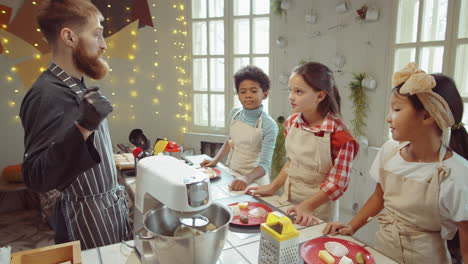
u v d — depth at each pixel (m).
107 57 2.99
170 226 0.88
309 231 1.06
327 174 1.36
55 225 1.21
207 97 3.18
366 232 2.29
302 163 1.39
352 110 2.39
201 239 0.74
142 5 3.02
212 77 3.15
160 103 3.24
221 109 3.19
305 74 1.27
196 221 0.84
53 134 0.91
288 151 1.48
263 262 0.82
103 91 3.04
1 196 2.92
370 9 2.13
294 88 1.31
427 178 1.00
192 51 3.14
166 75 3.19
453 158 0.97
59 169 0.82
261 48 2.92
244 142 1.83
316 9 2.49
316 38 2.53
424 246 1.02
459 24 1.82
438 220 0.99
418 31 1.99
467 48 1.84
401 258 1.06
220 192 1.42
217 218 0.88
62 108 0.96
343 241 0.96
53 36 1.02
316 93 1.29
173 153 1.71
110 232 1.20
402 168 1.07
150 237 0.75
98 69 1.11
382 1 2.13
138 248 0.91
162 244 0.74
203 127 3.25
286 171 1.48
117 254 0.92
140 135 1.74
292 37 2.67
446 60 1.88
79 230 1.16
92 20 1.04
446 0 1.87
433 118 0.93
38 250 0.86
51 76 1.02
